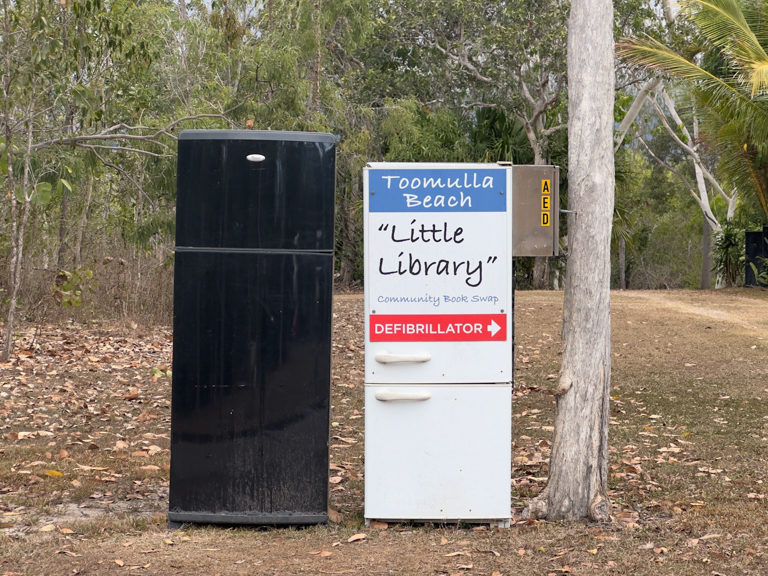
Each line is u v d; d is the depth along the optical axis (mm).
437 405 5113
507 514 5109
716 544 4719
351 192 26734
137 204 15992
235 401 5109
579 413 5188
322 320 5125
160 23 19906
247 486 5113
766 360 12000
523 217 5105
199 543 4797
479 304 5098
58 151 14227
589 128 5137
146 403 9398
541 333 14539
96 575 4262
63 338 13383
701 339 13789
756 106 17812
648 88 27297
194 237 5125
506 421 5113
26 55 11406
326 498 5141
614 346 13406
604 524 5121
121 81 14039
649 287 48875
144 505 5711
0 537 4832
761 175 21281
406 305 5102
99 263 15641
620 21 23328
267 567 4387
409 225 5105
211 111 17266
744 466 6590
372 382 5121
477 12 24922
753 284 23547
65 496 5867
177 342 5129
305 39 18828
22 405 8914
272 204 5117
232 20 17234
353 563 4453
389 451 5129
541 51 24062
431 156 26531
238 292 5125
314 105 20156
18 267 11523
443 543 4793
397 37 26578
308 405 5125
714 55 19125
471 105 27562
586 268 5152
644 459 6852
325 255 5129
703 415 8672
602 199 5141
